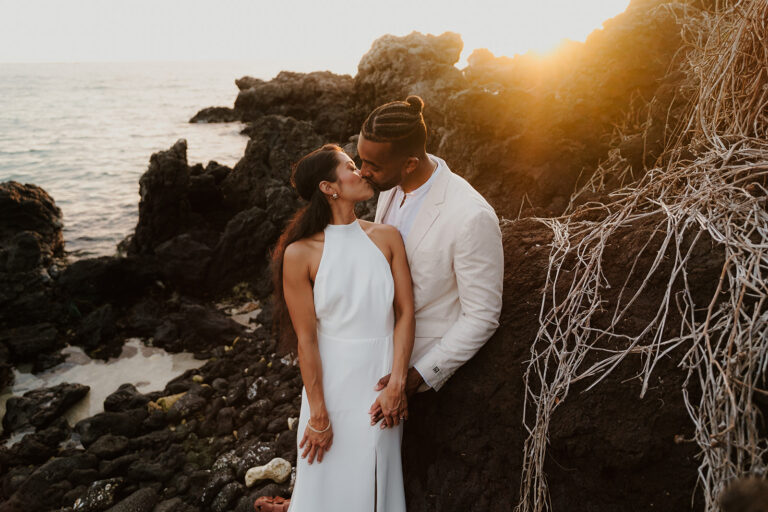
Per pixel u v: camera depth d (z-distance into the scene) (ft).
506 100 17.13
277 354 17.67
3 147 74.95
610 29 16.85
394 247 7.47
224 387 17.13
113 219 37.78
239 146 77.56
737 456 5.79
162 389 18.15
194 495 12.66
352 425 7.45
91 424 15.28
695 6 16.60
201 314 20.89
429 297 7.55
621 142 14.78
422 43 33.35
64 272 23.85
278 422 14.47
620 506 7.04
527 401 7.62
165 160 27.86
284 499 10.89
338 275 7.13
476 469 8.27
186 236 24.79
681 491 6.53
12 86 244.63
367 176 6.93
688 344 6.56
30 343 20.57
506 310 8.14
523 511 7.68
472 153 17.81
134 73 475.31
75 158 65.72
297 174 7.13
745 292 6.24
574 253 8.14
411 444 9.18
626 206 8.17
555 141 16.52
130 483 13.35
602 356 7.07
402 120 6.56
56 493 13.10
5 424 16.65
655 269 7.16
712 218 6.88
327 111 68.39
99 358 20.30
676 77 14.21
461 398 8.18
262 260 25.22
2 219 29.53
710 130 9.28
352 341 7.30
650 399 6.68
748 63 8.99
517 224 9.70
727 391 5.72
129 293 24.45
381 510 7.67
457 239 6.97
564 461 7.38
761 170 7.18
